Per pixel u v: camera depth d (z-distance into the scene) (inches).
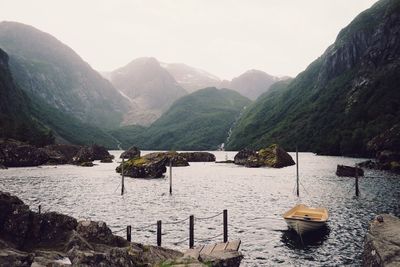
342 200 1989.4
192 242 1151.6
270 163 4746.6
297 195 2210.9
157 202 2017.7
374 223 984.3
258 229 1373.0
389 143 4820.4
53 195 2274.9
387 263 749.9
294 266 981.8
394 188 2413.9
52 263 727.1
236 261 916.6
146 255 908.6
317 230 1261.1
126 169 3602.4
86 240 954.7
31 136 6343.5
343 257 1045.8
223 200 2074.3
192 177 3513.8
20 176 3538.4
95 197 2206.0
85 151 6643.7
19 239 912.9
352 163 4847.4
